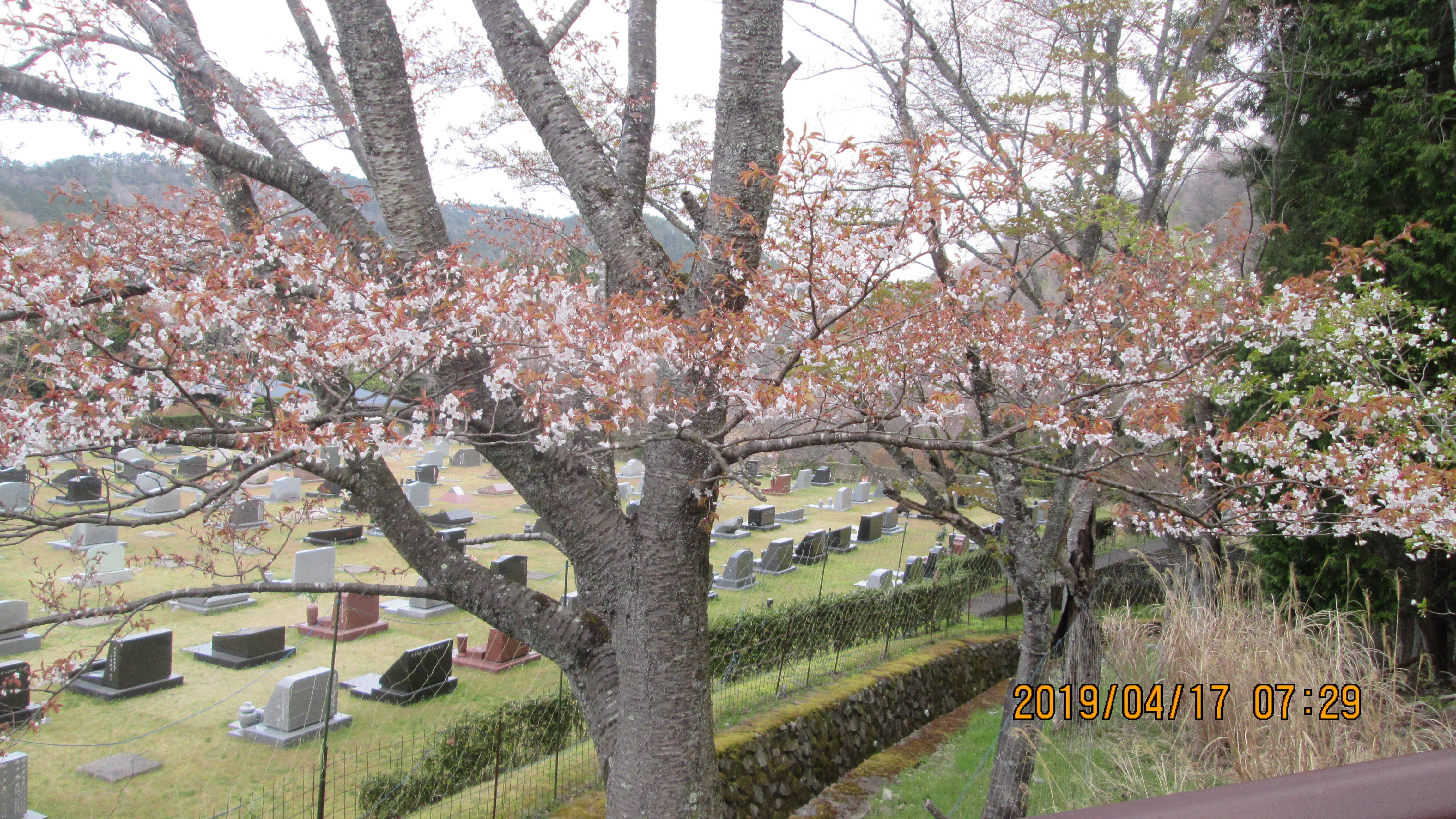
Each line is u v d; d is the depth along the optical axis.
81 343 3.33
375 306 3.43
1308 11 9.80
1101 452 5.90
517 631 4.67
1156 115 6.98
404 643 10.48
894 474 8.32
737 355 4.04
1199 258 5.49
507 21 4.62
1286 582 9.80
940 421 4.71
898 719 9.28
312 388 4.04
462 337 3.56
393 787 6.23
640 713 4.25
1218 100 7.74
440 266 3.74
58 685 6.93
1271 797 0.75
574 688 4.81
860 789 7.89
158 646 8.72
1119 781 6.01
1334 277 5.02
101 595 7.70
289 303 3.55
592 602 4.63
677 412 4.15
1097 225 7.29
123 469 6.34
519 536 5.42
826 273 3.59
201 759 7.16
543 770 6.75
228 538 5.33
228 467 3.99
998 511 7.63
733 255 3.83
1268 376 7.16
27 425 3.18
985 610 14.05
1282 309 5.12
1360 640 7.20
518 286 3.67
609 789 4.37
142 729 7.70
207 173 5.01
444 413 3.56
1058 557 7.45
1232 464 8.47
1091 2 7.87
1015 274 6.39
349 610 10.66
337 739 7.65
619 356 3.51
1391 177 8.77
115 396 3.16
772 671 9.32
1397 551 9.22
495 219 6.93
